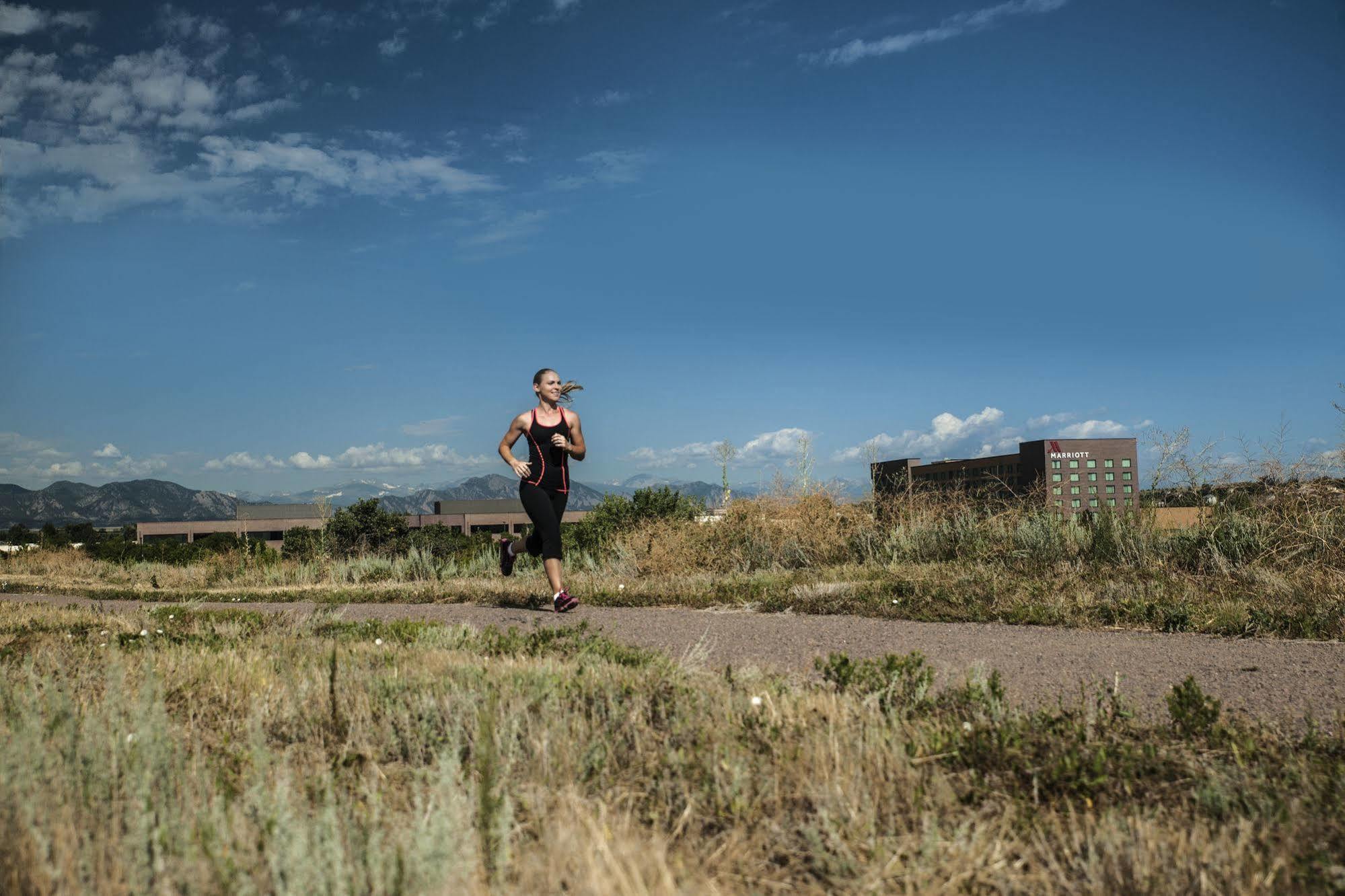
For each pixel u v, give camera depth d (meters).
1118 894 2.13
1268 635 5.70
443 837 2.14
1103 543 9.19
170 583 17.59
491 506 124.88
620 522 15.66
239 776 3.02
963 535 11.02
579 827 2.38
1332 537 8.01
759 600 8.42
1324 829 2.42
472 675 4.37
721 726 3.38
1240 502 8.91
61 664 4.39
